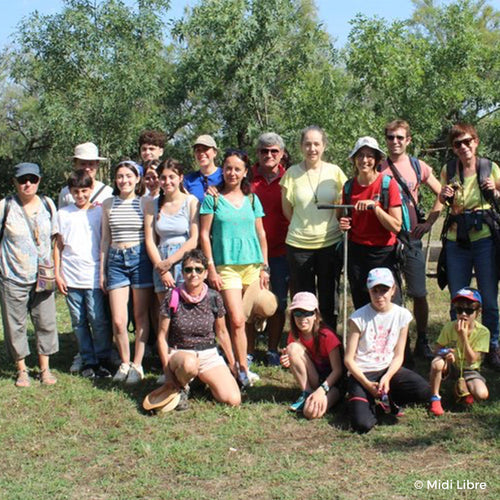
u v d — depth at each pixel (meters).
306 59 16.09
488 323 6.19
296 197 6.27
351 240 5.88
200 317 5.53
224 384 5.48
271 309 6.11
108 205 6.19
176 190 5.96
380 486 4.12
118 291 6.13
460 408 5.31
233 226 5.89
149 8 15.64
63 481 4.29
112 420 5.26
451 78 14.80
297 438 4.86
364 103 15.27
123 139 15.92
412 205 6.36
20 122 26.72
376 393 5.06
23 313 6.06
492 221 6.09
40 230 6.03
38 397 5.78
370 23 14.16
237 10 15.38
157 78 16.77
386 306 5.23
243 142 17.62
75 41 15.40
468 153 6.08
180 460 4.54
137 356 6.17
